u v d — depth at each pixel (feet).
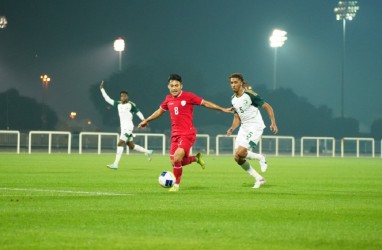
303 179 93.35
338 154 286.66
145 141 239.09
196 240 35.42
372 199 59.62
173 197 58.34
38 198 55.83
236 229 39.45
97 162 145.48
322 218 44.98
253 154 82.84
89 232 37.60
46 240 34.81
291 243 35.01
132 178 88.07
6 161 146.00
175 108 67.10
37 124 366.84
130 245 33.63
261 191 67.36
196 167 128.57
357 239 36.37
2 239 35.01
